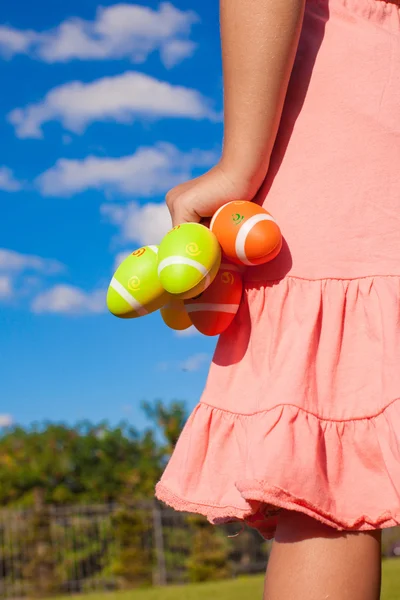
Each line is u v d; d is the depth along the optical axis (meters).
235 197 1.43
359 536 1.21
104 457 22.03
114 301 1.49
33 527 16.45
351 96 1.44
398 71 1.46
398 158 1.41
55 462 21.80
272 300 1.39
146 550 16.34
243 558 17.11
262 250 1.36
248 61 1.33
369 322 1.31
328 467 1.22
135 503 16.92
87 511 17.05
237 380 1.39
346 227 1.37
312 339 1.30
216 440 1.37
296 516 1.23
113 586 16.17
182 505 1.36
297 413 1.23
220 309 1.41
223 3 1.35
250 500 1.19
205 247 1.38
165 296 1.49
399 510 1.18
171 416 21.39
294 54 1.34
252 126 1.36
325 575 1.18
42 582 15.99
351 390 1.27
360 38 1.47
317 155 1.42
